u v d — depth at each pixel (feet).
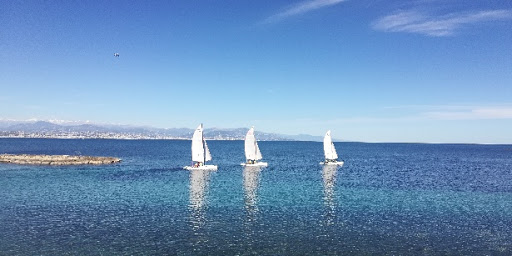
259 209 151.23
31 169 305.32
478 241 110.52
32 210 146.00
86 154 545.44
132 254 96.53
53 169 307.99
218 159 484.33
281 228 122.31
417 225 127.85
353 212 147.33
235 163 413.59
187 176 271.28
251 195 186.60
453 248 104.12
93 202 163.84
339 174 302.04
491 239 112.47
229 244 105.40
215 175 280.51
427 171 341.21
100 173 282.77
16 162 355.97
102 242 105.70
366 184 237.66
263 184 231.09
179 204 160.76
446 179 273.33
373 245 106.11
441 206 162.09
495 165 425.28
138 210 147.74
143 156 514.68
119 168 325.42
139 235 112.78
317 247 103.91
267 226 124.47
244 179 257.34
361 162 460.55
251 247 103.14
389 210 152.15
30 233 113.60
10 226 121.39
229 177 268.21
